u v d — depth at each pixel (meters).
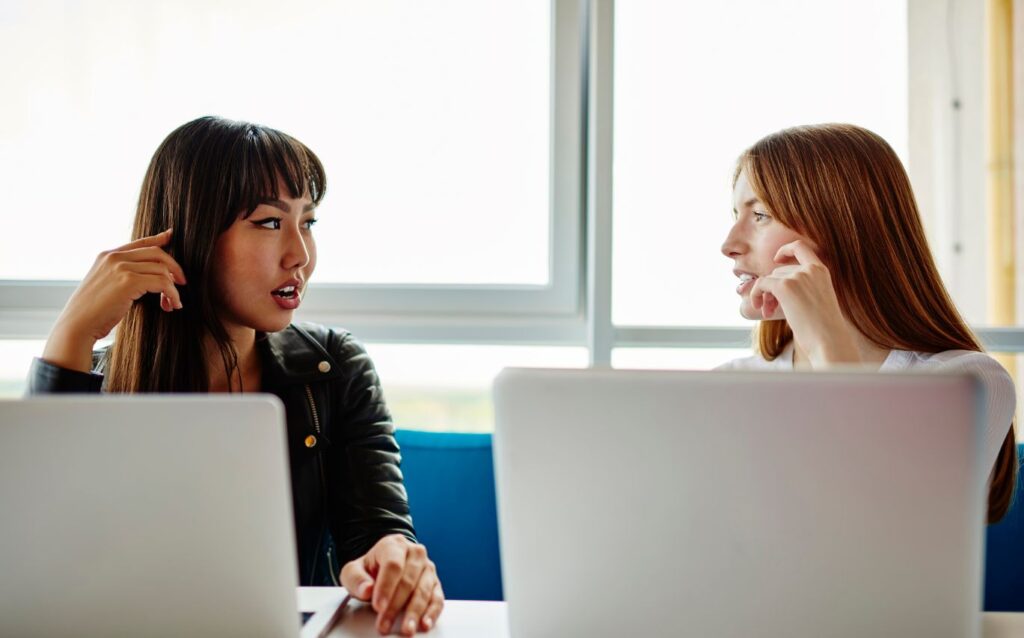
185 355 1.24
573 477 0.64
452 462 1.47
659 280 1.92
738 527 0.63
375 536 1.19
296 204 1.26
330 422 1.33
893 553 0.62
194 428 0.64
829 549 0.62
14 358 1.96
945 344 1.30
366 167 1.92
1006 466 1.23
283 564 0.67
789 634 0.64
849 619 0.63
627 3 1.89
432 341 1.93
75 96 1.91
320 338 1.41
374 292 1.93
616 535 0.65
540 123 1.92
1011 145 1.88
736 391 0.61
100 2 1.89
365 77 1.90
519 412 0.64
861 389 0.60
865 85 1.89
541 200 1.93
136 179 1.92
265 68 1.89
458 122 1.92
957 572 0.61
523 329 1.93
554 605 0.67
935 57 1.88
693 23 1.89
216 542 0.66
